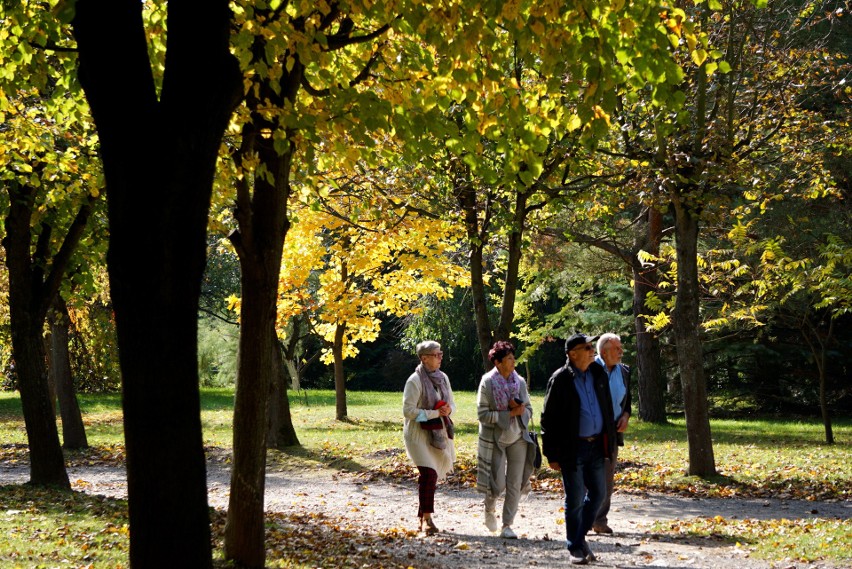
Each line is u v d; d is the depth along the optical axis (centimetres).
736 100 1363
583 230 2253
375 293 2205
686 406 1307
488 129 599
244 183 611
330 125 585
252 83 575
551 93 574
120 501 1030
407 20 539
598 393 731
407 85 614
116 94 405
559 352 4506
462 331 4450
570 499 724
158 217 407
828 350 2606
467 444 1745
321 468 1548
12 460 1736
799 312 1861
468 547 805
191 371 416
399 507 1133
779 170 1363
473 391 4531
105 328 3253
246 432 641
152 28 636
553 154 1229
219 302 3819
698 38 541
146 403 408
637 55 535
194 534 415
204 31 414
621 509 1085
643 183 1252
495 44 587
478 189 1337
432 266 2002
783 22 1462
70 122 962
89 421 2572
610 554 764
